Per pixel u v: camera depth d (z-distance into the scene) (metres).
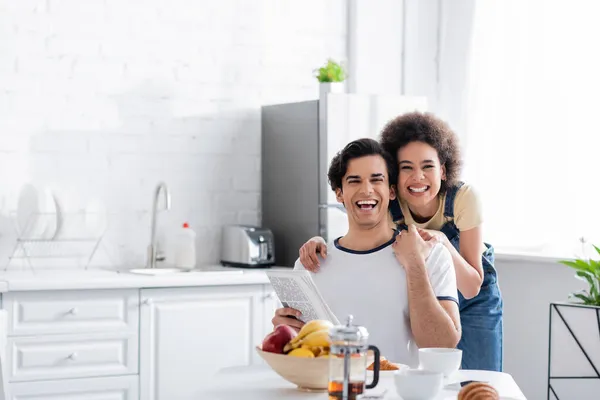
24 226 4.47
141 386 4.25
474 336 3.68
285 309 2.57
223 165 5.15
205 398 2.08
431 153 2.97
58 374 4.09
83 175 4.80
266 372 2.44
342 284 2.70
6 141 4.64
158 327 4.28
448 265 2.70
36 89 4.70
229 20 5.15
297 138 4.91
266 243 4.89
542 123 5.04
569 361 4.69
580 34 4.87
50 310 4.08
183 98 5.04
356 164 2.71
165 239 4.96
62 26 4.75
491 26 5.30
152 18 4.96
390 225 3.31
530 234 5.08
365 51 5.48
